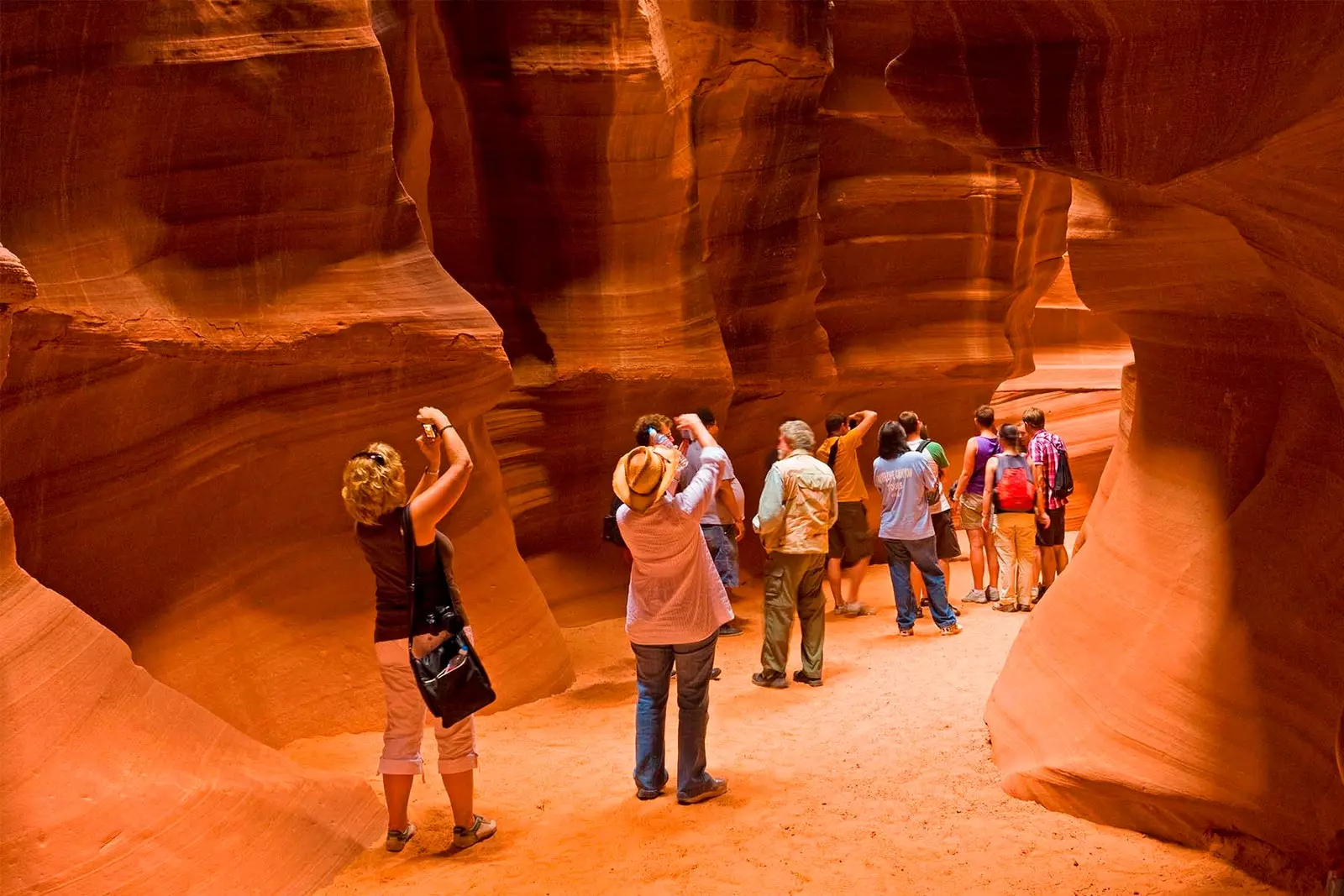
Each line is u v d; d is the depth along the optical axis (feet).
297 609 20.65
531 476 31.71
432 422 15.74
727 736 20.80
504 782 18.67
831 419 32.32
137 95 17.70
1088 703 16.48
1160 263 16.14
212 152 18.86
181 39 18.22
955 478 42.42
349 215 20.90
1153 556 16.83
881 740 20.11
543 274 31.55
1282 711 13.47
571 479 32.32
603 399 31.76
